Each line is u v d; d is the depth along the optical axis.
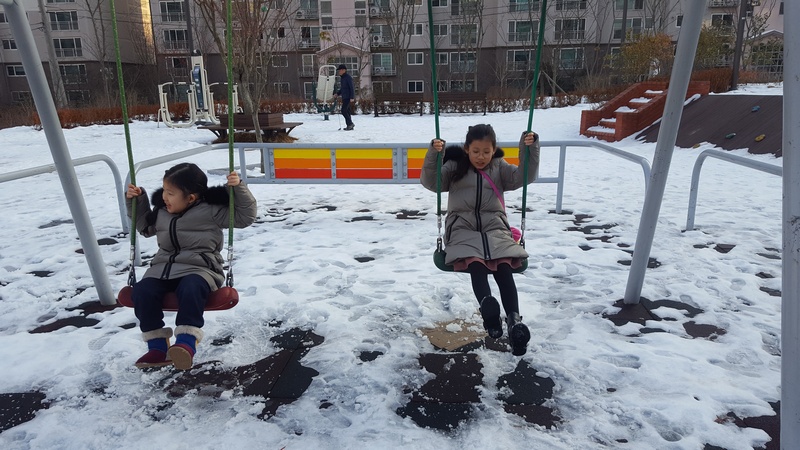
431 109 25.44
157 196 2.95
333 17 49.03
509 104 24.95
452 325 3.49
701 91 13.87
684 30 3.18
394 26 47.22
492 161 3.19
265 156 6.49
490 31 49.00
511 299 2.79
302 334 3.43
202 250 2.83
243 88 10.33
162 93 18.95
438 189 3.04
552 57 45.59
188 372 3.00
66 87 50.47
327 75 24.94
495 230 3.05
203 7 10.21
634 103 14.72
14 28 3.29
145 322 2.62
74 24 50.94
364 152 6.39
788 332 1.66
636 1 46.41
